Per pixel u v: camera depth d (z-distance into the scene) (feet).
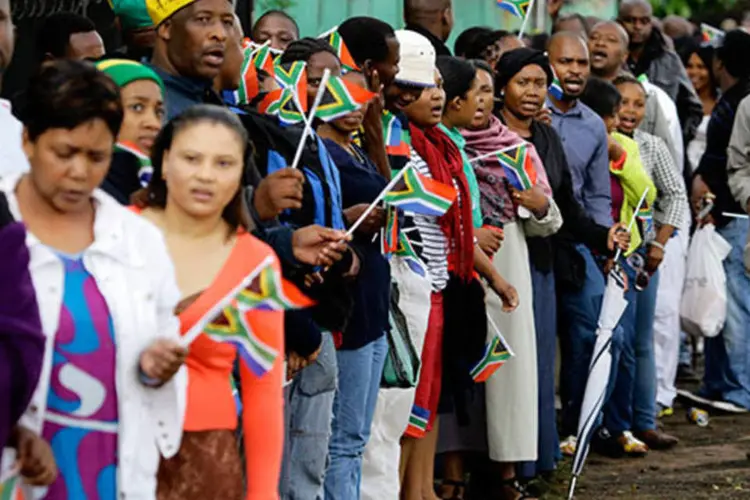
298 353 25.21
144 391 18.74
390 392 30.86
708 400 53.16
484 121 36.58
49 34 30.40
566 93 41.60
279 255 24.70
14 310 16.29
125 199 21.98
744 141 47.26
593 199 41.81
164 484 20.22
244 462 23.08
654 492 40.11
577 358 42.01
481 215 35.94
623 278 41.01
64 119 17.95
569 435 43.78
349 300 26.99
